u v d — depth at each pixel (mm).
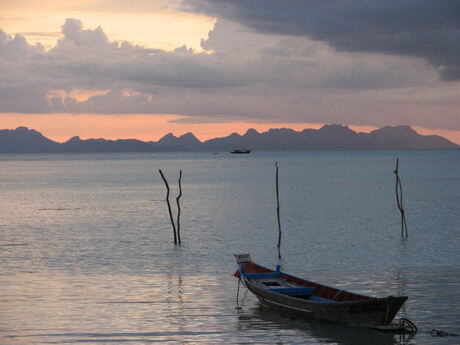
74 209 73500
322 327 22531
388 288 28828
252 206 75812
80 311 24766
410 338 21234
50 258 38469
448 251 39969
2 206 78000
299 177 146125
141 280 31125
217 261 37281
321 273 32969
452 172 163750
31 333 21812
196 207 75125
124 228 54906
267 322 23266
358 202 79875
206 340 21219
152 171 194125
